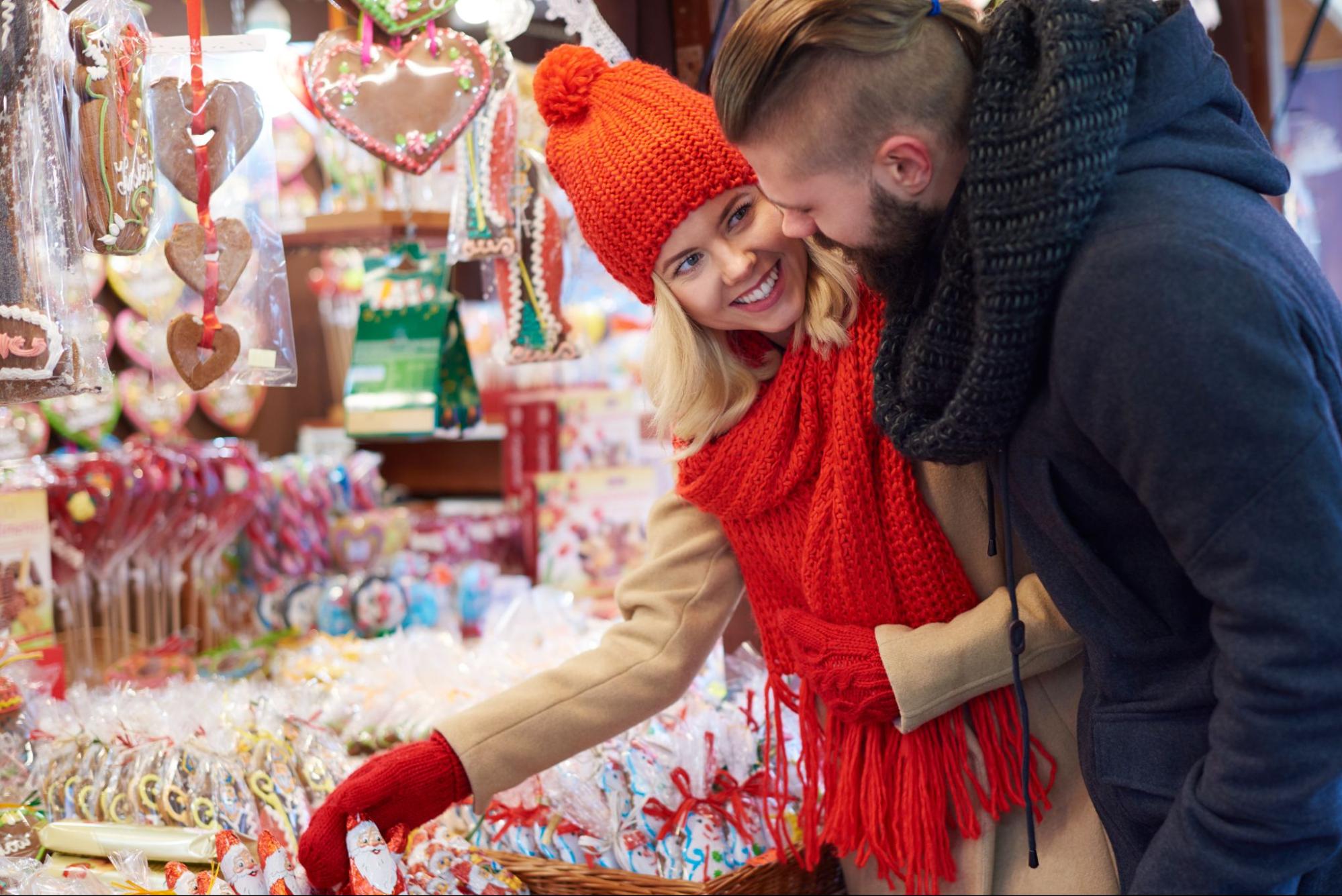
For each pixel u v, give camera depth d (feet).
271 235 5.39
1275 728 3.24
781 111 3.60
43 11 4.42
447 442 11.31
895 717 4.74
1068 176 3.34
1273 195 3.90
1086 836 4.70
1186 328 3.19
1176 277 3.23
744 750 5.83
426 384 7.40
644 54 7.19
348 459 9.43
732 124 3.70
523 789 5.81
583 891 5.40
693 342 4.83
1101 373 3.34
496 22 6.36
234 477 7.72
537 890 5.50
